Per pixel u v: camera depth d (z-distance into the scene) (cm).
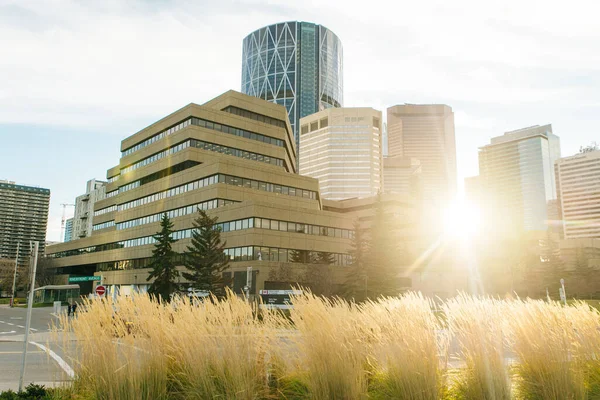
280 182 7144
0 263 11081
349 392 564
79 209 18825
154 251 4756
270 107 8219
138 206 8069
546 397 574
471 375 599
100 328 589
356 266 5372
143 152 8206
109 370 566
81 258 9700
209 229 4638
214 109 7344
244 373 569
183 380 600
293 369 627
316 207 7562
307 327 602
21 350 1702
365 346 632
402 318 611
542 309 643
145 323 591
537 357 598
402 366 575
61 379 646
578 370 599
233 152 7388
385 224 5466
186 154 6962
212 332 587
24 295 10538
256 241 5675
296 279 5394
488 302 668
